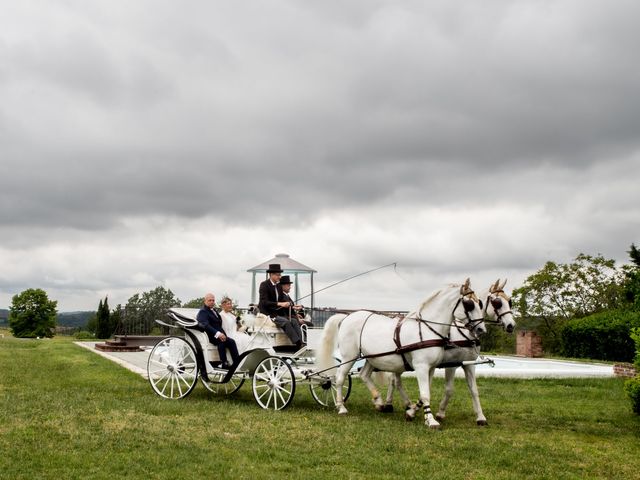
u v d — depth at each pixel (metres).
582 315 41.50
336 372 11.73
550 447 8.82
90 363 18.95
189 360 13.01
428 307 10.54
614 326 23.55
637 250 17.67
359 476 7.18
